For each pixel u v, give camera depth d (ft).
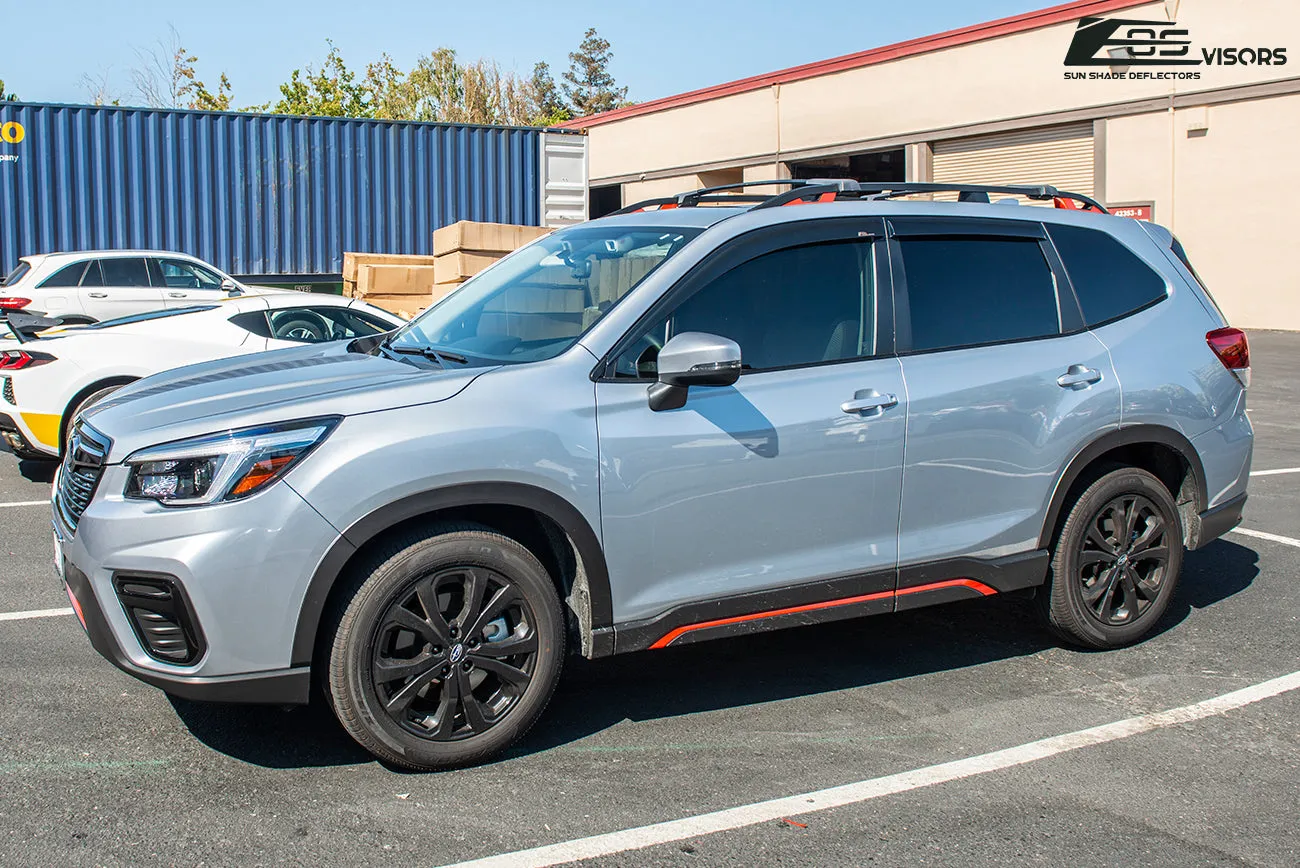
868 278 13.53
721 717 13.12
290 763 11.69
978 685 14.19
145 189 49.37
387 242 53.52
